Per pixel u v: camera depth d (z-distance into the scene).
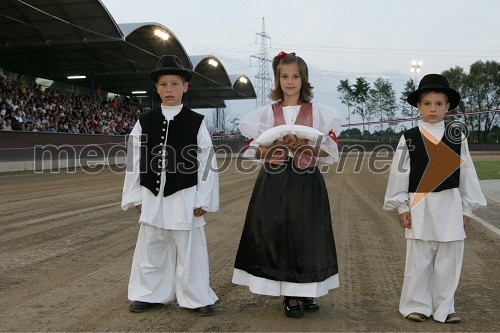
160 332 3.13
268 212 3.39
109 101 31.44
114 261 4.96
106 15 18.61
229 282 4.39
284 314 3.53
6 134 16.62
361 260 5.27
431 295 3.48
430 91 3.38
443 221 3.32
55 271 4.57
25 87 22.52
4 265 4.77
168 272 3.61
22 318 3.35
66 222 7.21
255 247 3.40
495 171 19.56
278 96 3.69
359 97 68.50
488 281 4.46
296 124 3.53
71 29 19.81
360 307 3.72
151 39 23.73
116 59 26.03
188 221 3.38
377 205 9.80
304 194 3.38
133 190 3.53
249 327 3.26
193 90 38.47
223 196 11.08
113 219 7.50
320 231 3.38
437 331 3.21
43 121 21.03
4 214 7.90
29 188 11.89
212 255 5.40
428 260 3.40
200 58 30.44
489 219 7.95
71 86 32.00
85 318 3.36
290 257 3.32
